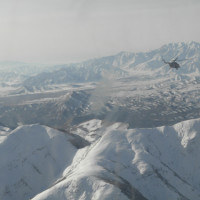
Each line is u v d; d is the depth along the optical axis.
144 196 171.12
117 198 147.00
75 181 159.12
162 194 180.25
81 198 151.00
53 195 155.62
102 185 153.00
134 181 181.88
